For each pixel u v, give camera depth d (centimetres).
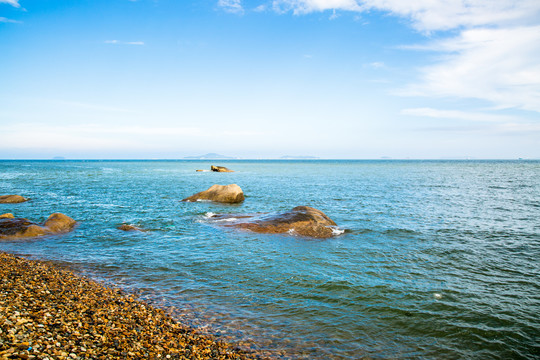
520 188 4578
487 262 1366
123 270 1238
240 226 1909
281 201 3278
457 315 909
